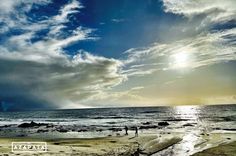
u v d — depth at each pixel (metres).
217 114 115.88
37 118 118.12
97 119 97.00
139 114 138.62
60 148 24.83
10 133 49.03
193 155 21.73
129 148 26.00
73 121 87.31
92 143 29.97
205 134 40.31
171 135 39.34
